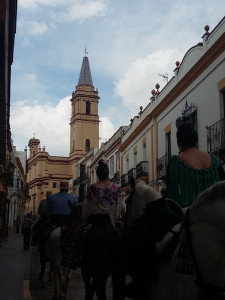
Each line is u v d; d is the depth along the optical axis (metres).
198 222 2.45
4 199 23.72
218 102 15.34
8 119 18.12
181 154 3.05
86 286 5.30
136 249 3.06
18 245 22.48
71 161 68.88
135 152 27.69
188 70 18.20
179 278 2.53
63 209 7.27
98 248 5.03
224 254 2.36
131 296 3.19
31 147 82.81
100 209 5.28
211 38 16.14
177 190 2.94
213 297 2.35
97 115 68.12
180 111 19.28
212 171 2.90
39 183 74.25
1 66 11.16
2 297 7.29
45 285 8.52
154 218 3.08
